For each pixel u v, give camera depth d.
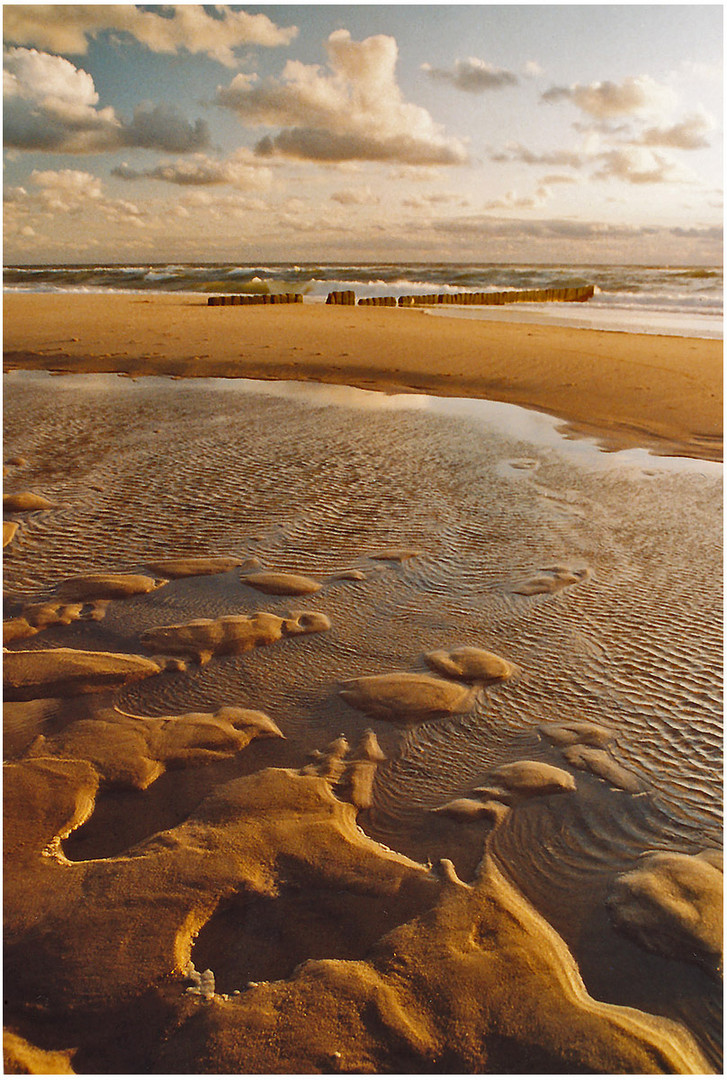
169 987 1.80
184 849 2.23
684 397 9.13
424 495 5.76
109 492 5.70
